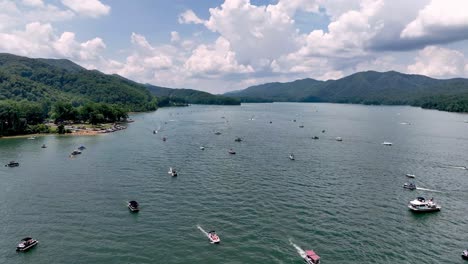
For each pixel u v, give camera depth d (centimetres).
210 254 7394
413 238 8250
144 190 11544
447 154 18575
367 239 8144
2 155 17475
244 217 9312
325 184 12475
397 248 7756
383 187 12231
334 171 14462
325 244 7869
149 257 7244
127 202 10388
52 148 19550
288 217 9338
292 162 16188
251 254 7412
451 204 10581
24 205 10094
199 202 10425
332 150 19612
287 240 8038
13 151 18612
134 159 16475
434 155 18262
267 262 7106
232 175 13600
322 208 10044
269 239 8075
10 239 7969
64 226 8681
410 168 15175
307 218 9294
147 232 8381
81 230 8462
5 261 7038
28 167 14800
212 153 18300
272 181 12788
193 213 9569
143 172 13925
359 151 19338
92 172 13888
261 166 15275
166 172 13962
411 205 10038
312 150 19550
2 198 10688
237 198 10812
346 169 14850
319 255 7388
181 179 12912
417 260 7262
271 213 9606
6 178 12988
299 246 7762
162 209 9844
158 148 19625
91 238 8056
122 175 13438
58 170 14225
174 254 7375
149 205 10150
